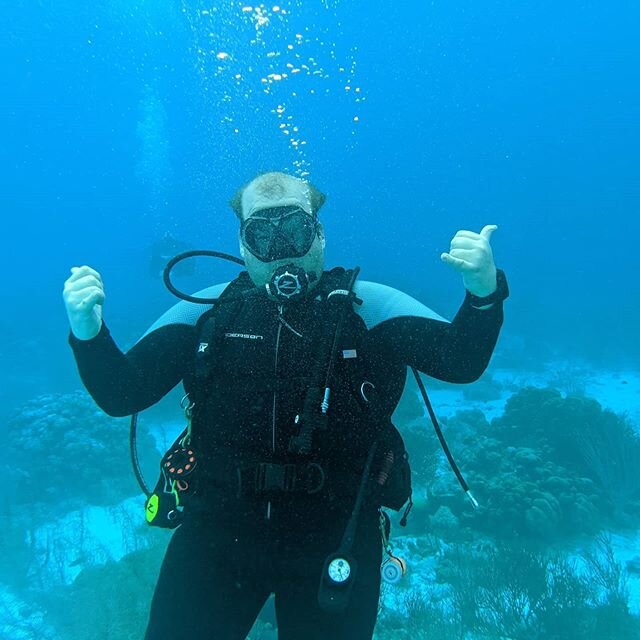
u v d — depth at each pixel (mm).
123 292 39031
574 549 5453
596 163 71625
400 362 1923
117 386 1770
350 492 1753
